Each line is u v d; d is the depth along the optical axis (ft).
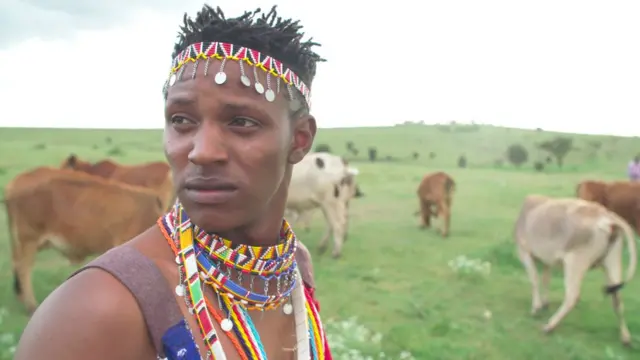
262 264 3.57
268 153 3.28
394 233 36.65
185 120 3.25
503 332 20.21
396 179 63.52
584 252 20.83
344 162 31.99
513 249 30.89
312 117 3.73
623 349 19.47
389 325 20.24
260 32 3.39
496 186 60.03
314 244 33.22
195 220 3.20
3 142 83.97
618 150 115.65
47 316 2.78
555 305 23.59
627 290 26.07
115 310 2.79
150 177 26.94
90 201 20.10
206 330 3.06
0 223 31.53
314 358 3.91
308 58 3.71
